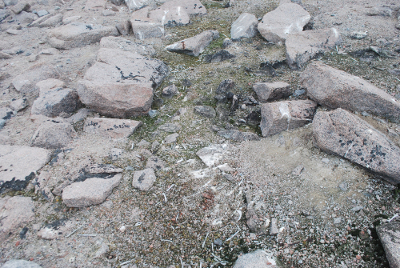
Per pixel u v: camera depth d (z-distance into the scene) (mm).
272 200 2447
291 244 2189
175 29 5082
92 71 3629
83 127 3225
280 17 4629
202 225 2363
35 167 2729
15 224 2336
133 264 2146
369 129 2463
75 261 2148
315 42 4051
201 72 4051
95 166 2725
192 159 2879
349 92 2771
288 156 2744
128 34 5012
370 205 2289
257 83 3545
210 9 5766
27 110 3557
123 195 2580
